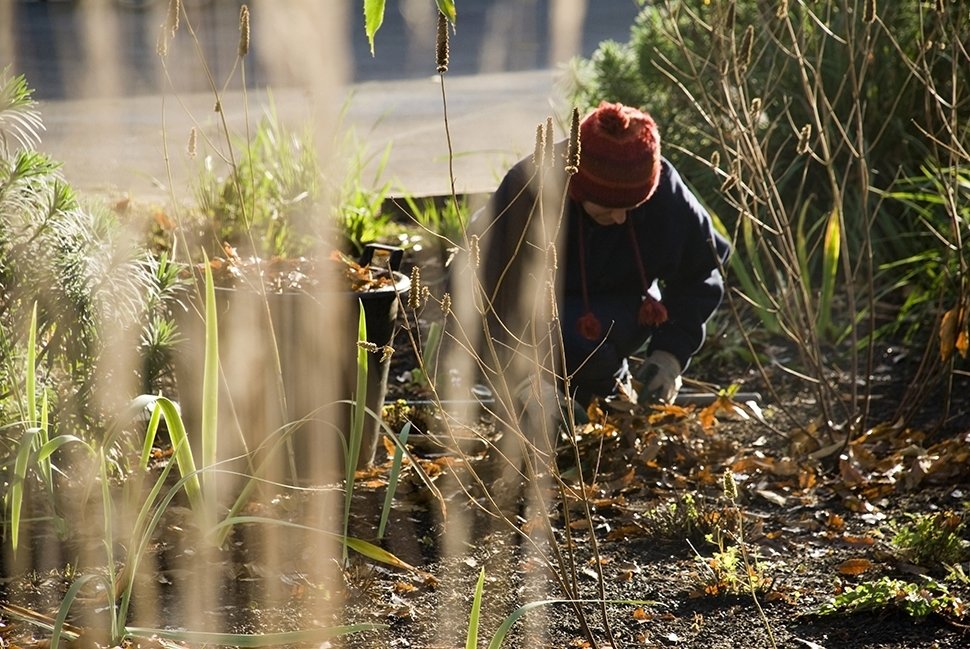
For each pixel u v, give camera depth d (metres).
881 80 10.66
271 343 5.81
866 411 6.90
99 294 5.39
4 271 5.24
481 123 16.38
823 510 6.02
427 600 4.92
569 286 6.89
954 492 6.16
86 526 5.34
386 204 12.27
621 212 6.49
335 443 6.12
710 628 4.75
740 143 6.85
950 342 6.87
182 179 10.95
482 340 6.54
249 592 4.88
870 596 4.82
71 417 5.49
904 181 10.38
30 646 4.27
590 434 6.47
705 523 5.63
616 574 5.25
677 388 7.11
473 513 5.85
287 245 8.38
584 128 6.17
